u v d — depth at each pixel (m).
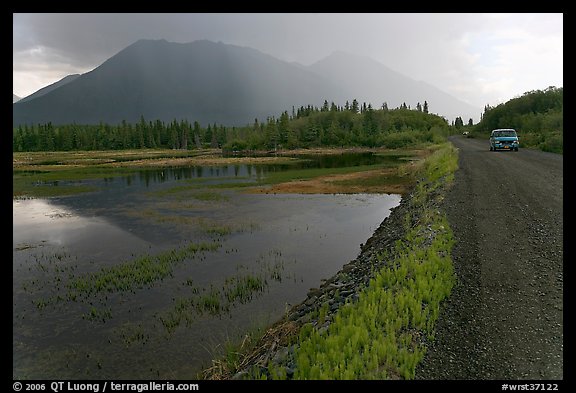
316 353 5.79
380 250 12.51
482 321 6.16
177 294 11.89
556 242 8.89
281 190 35.84
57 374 7.81
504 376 4.91
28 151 149.62
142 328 9.74
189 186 41.50
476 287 7.30
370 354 5.43
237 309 10.60
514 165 21.39
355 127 129.50
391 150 102.06
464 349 5.54
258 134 144.38
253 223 22.14
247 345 8.05
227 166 71.69
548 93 74.56
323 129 135.00
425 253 9.11
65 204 32.03
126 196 35.59
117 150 155.25
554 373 4.85
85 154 129.12
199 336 9.19
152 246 18.02
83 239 19.91
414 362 5.21
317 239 18.33
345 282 10.48
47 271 14.76
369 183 37.69
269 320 9.62
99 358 8.41
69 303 11.50
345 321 6.50
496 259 8.42
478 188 15.61
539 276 7.41
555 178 16.17
